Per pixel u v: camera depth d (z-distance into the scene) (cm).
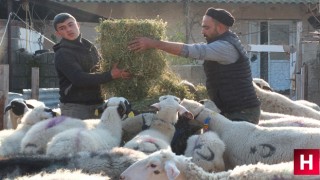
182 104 791
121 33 783
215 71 783
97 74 784
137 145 680
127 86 808
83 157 615
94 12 2481
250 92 789
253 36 2598
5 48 1872
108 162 610
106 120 759
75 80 790
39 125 755
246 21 2591
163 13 2481
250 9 2569
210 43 772
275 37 2619
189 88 896
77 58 809
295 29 2602
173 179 552
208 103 809
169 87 850
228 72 775
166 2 2427
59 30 811
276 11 2580
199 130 782
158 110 764
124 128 789
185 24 2436
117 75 784
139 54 785
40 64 1922
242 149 730
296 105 1016
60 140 677
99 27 802
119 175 604
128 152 629
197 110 783
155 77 810
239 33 2541
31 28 2062
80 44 819
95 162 610
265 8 2577
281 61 2592
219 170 716
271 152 707
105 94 824
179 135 772
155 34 789
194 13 2506
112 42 786
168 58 838
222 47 762
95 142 689
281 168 550
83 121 779
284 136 708
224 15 788
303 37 2338
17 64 1908
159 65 804
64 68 799
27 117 822
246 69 787
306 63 1950
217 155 713
